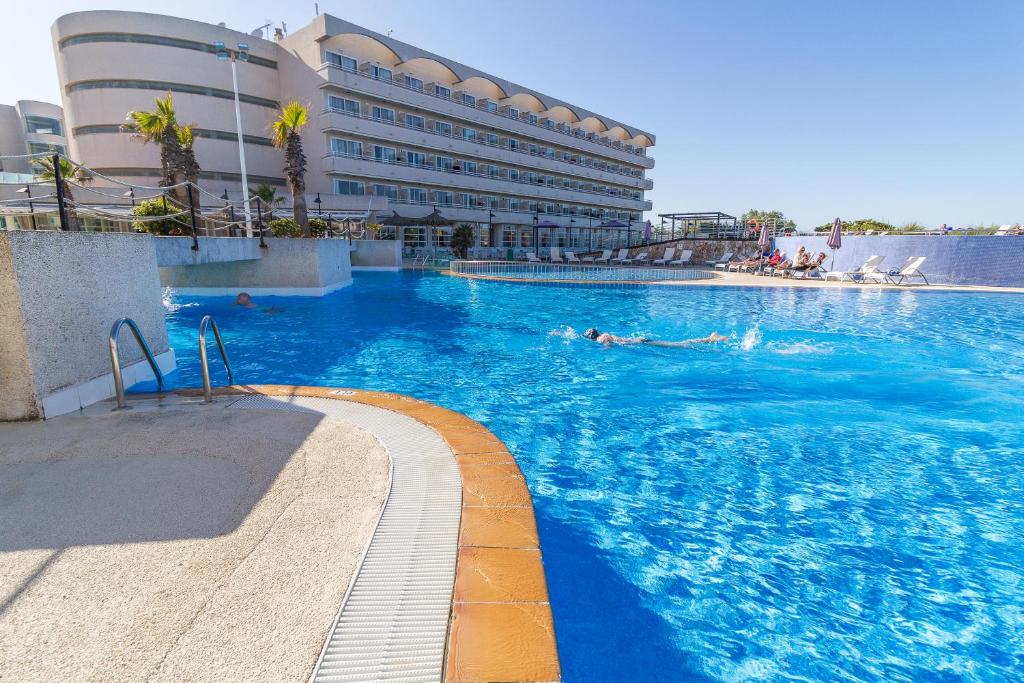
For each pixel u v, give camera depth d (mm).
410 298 15609
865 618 2564
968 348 8961
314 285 15328
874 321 11727
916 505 3641
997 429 5113
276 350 8602
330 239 16531
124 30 30703
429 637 1766
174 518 2498
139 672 1576
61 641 1702
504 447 3477
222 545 2268
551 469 4199
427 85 40875
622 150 62406
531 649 1689
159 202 11805
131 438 3598
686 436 4922
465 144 42750
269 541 2305
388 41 36250
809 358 8242
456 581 2033
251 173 35250
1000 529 3336
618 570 2900
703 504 3643
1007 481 3994
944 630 2490
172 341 9180
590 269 25844
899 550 3115
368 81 35438
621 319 12094
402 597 1951
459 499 2734
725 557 3033
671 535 3250
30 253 3967
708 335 10250
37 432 3730
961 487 3902
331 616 1841
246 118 34812
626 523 3383
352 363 7777
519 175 49906
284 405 4406
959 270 19500
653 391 6422
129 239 5570
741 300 15555
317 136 34688
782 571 2912
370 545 2285
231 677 1563
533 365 7727
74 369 4441
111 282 5156
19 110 44500
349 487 2861
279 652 1670
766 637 2445
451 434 3709
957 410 5715
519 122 47312
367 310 13164
